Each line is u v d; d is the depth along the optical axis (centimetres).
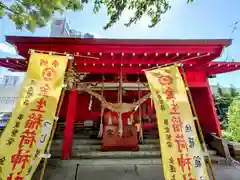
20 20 247
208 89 534
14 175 204
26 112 235
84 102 826
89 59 437
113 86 622
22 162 212
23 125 229
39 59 264
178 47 378
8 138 218
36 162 218
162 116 275
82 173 390
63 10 259
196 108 618
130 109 427
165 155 249
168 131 265
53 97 251
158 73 306
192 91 641
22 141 221
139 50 382
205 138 574
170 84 296
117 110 428
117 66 491
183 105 282
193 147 255
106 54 395
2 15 245
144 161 460
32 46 356
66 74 297
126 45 372
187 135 262
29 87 247
